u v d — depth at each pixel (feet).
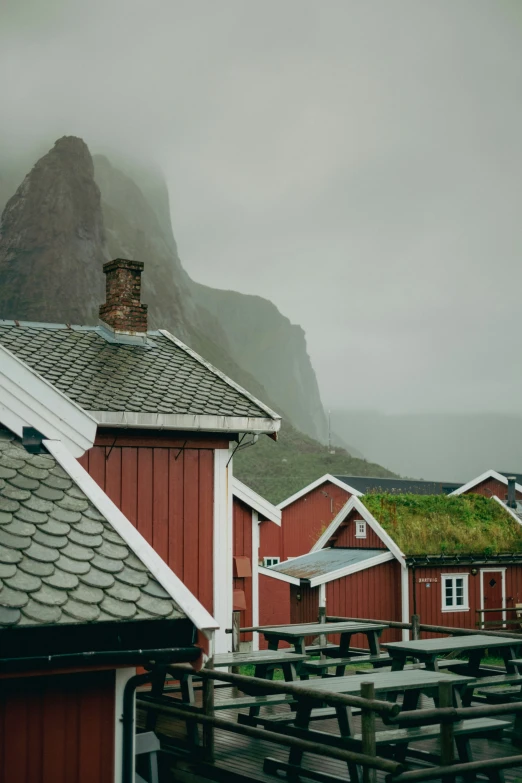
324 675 38.78
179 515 37.81
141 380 40.06
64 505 18.98
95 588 16.74
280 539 144.77
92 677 17.21
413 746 29.22
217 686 33.73
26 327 43.83
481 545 85.51
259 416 39.09
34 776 16.47
